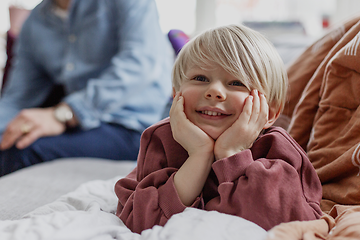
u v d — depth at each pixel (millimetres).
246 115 624
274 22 2004
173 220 496
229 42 668
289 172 586
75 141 1313
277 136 645
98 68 1521
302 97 872
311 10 2084
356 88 739
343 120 755
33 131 1271
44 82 1689
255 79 659
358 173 682
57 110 1321
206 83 654
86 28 1506
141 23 1458
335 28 942
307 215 555
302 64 958
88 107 1337
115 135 1380
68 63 1522
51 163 1173
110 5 1486
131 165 1215
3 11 2943
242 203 546
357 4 1996
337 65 768
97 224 532
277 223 530
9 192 848
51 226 488
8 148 1281
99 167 1149
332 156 733
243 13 2191
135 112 1455
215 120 637
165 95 1536
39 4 1641
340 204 686
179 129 636
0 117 1542
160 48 1513
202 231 448
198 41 703
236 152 621
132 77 1387
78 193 768
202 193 621
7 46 2045
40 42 1572
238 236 458
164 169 622
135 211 585
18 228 476
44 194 853
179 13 2312
